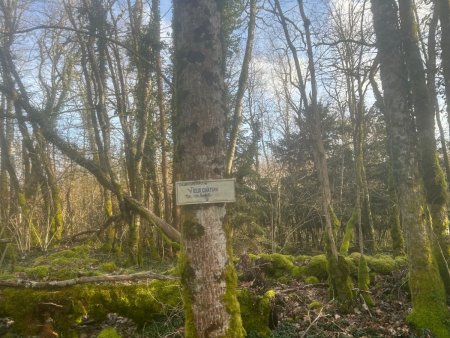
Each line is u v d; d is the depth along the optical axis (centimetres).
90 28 1400
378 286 906
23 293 686
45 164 1867
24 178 2073
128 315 706
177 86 492
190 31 483
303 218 1788
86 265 1229
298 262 1103
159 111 1666
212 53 484
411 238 730
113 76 1537
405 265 993
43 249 1647
